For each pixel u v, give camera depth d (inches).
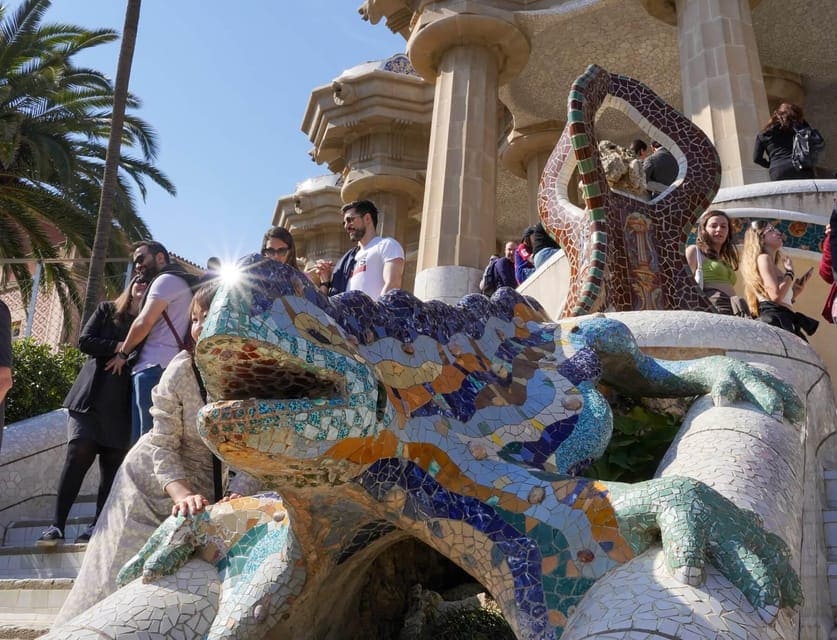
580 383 158.2
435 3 661.3
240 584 133.6
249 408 106.1
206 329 106.0
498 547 121.8
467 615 161.0
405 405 128.1
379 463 120.3
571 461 143.5
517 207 948.6
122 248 832.3
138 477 193.3
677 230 246.8
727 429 150.7
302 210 983.0
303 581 131.3
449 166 622.2
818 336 349.7
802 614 135.9
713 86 539.8
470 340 152.9
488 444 135.3
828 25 726.5
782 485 138.2
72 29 846.5
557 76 767.1
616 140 847.7
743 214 363.9
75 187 811.4
